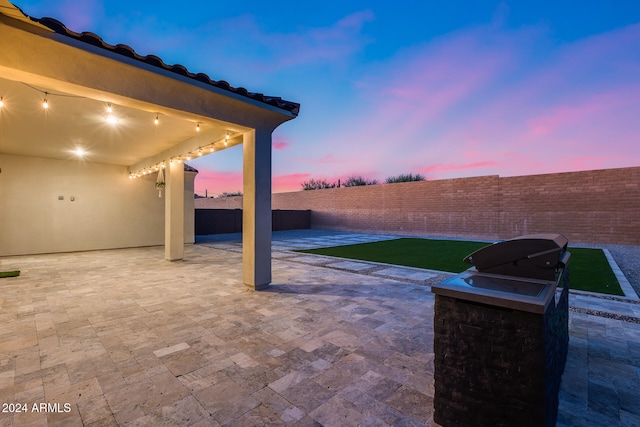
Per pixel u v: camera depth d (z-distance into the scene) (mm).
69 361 2689
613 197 11875
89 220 10734
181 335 3275
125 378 2406
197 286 5484
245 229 5340
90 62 3340
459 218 15953
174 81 3971
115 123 6090
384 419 1905
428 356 2793
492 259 2084
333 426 1841
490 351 1613
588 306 4211
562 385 2285
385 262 8141
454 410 1747
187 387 2275
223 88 4469
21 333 3324
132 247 11641
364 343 3070
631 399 2109
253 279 5164
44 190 9867
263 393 2195
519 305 1483
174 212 8414
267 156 5309
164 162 8688
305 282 5777
